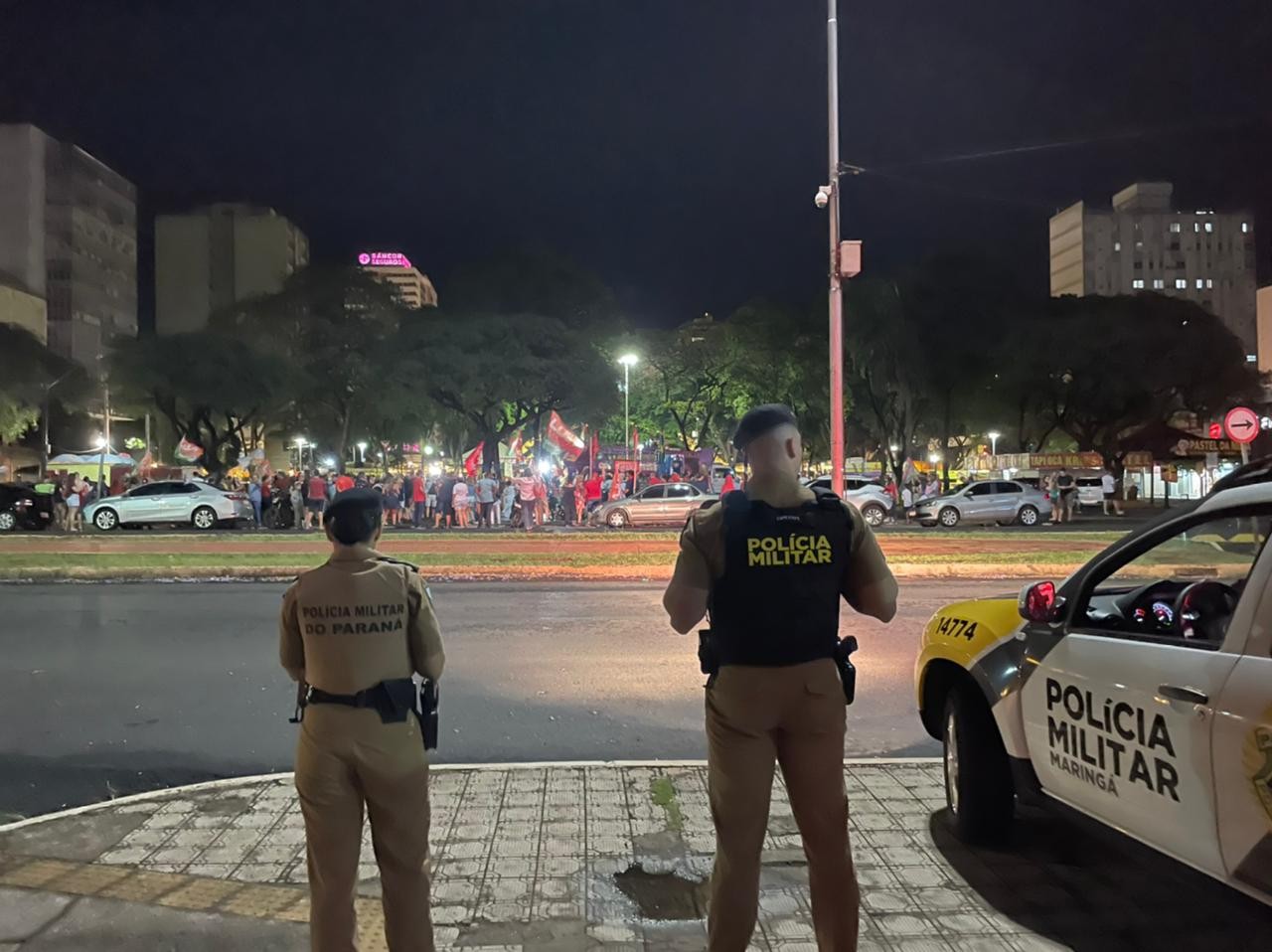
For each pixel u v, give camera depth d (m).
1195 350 43.72
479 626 11.38
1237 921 3.83
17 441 67.75
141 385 48.19
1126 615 4.25
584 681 8.48
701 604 2.99
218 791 5.40
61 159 115.88
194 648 10.01
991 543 22.03
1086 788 3.72
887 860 4.44
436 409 51.44
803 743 2.96
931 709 5.11
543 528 29.62
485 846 4.61
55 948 3.62
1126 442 44.75
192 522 30.47
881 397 46.31
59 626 11.35
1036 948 3.62
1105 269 144.38
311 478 29.61
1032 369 43.25
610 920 3.86
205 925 3.80
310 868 3.15
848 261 20.27
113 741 6.75
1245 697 2.91
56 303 114.81
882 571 3.06
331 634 3.12
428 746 3.25
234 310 55.28
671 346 56.25
